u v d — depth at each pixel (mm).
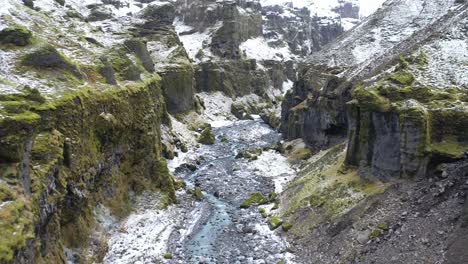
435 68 38344
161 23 94562
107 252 31062
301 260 30078
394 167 32844
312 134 59938
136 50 59250
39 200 22078
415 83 35969
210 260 31016
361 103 36156
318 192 38000
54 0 62688
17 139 21547
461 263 21859
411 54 40938
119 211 36219
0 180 19953
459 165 29453
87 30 55969
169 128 65500
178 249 32969
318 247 30641
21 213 19359
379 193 32094
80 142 30750
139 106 44375
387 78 37781
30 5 51750
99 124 34625
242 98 121812
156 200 40938
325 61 74062
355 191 34562
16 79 30266
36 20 46000
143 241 33469
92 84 37562
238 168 56062
